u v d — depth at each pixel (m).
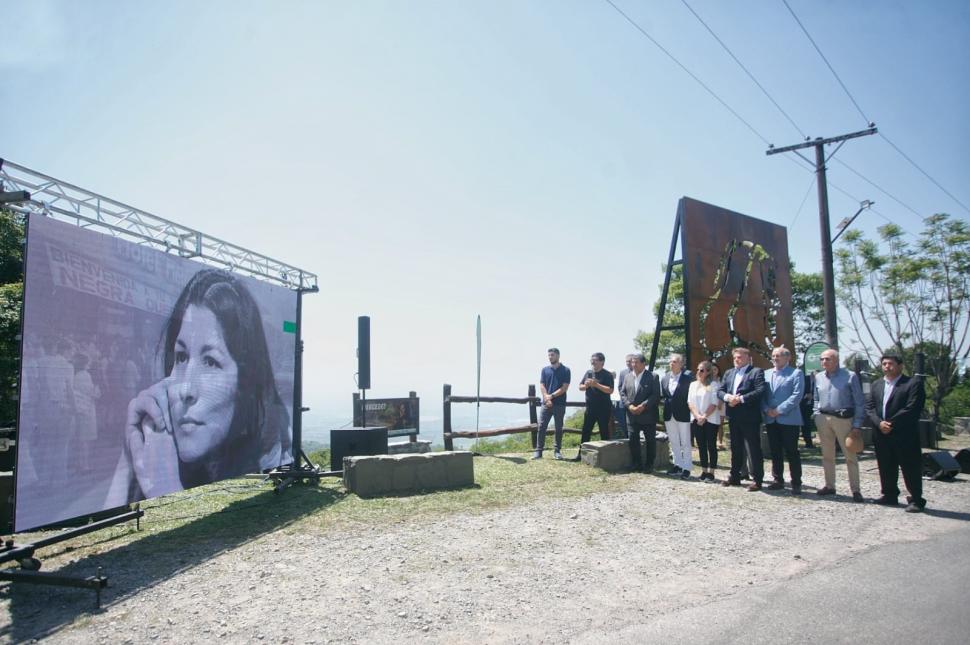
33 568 4.85
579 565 4.86
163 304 6.52
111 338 5.75
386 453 9.34
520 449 13.38
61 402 5.15
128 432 5.91
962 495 7.87
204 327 7.21
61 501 5.11
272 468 8.61
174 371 6.65
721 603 3.96
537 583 4.43
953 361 24.73
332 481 8.73
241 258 8.23
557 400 10.70
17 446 4.76
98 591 4.12
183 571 4.82
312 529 6.04
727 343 12.79
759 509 6.91
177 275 6.77
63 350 5.20
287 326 9.16
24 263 4.88
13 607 4.18
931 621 3.58
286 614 3.88
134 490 5.96
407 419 12.95
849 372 7.68
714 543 5.48
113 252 5.82
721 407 8.90
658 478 8.91
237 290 7.93
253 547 5.45
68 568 4.98
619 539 5.62
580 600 4.07
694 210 12.52
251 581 4.54
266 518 6.57
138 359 6.11
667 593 4.19
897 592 4.11
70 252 5.31
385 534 5.82
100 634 3.65
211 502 7.59
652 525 6.15
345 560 5.02
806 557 5.02
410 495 7.61
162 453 6.39
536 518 6.44
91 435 5.46
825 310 16.41
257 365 8.31
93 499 5.45
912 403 6.84
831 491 7.78
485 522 6.27
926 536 5.68
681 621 3.66
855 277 26.83
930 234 25.45
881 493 7.60
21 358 4.80
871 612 3.75
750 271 13.70
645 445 10.05
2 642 3.58
